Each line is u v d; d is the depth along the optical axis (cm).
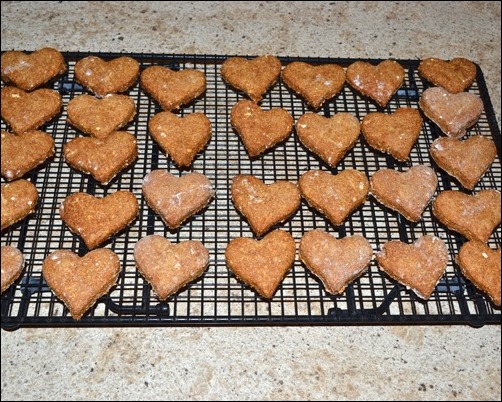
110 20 60
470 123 52
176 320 40
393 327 45
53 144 48
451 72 54
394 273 43
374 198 48
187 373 42
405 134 49
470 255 44
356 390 42
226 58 54
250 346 43
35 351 42
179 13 62
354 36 61
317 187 46
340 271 42
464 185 49
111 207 44
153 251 42
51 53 52
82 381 41
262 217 44
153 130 48
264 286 41
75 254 42
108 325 40
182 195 45
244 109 50
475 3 66
